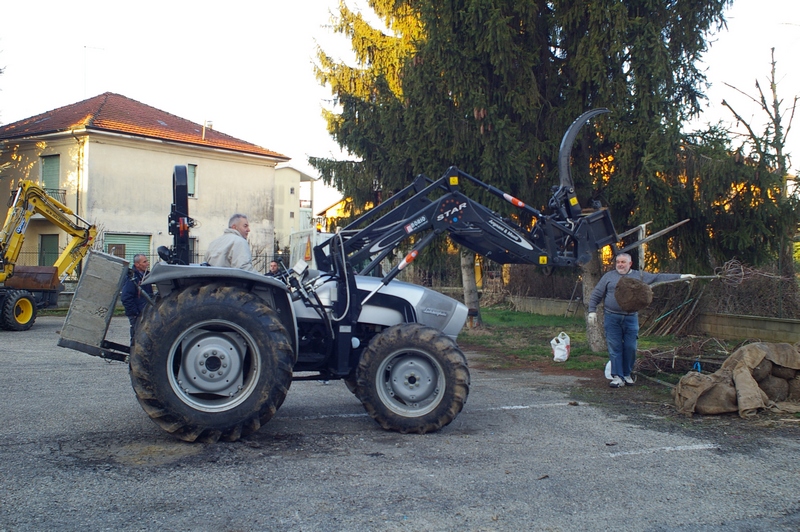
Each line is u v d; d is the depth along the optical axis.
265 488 4.27
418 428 5.72
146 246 25.69
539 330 14.46
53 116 27.03
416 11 11.56
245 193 29.06
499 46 9.45
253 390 5.25
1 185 26.30
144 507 3.91
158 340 5.09
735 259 9.91
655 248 10.30
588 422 6.25
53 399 6.92
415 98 10.63
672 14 9.89
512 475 4.64
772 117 11.13
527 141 10.20
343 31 15.29
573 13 9.64
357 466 4.77
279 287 5.53
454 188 6.55
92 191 24.08
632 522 3.86
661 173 9.55
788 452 5.27
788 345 7.11
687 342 11.80
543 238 6.91
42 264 25.02
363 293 6.18
